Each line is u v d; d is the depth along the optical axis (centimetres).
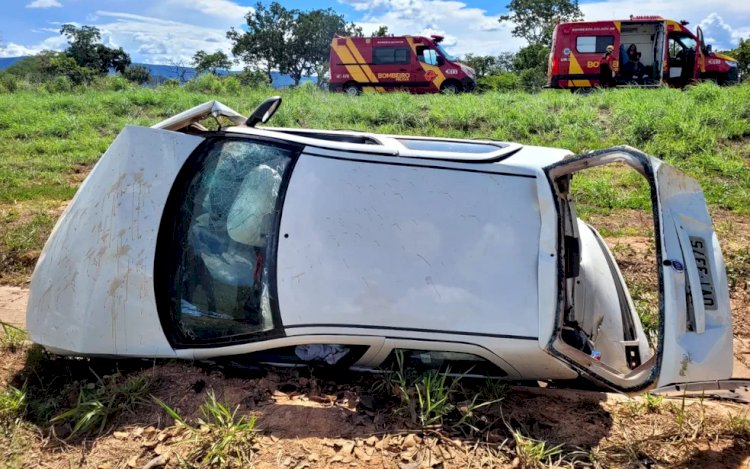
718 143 1161
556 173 319
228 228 336
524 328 302
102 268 332
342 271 311
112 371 346
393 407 310
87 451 287
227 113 371
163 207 336
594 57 2103
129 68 6169
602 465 285
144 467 273
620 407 338
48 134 1496
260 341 323
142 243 331
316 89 2394
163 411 307
